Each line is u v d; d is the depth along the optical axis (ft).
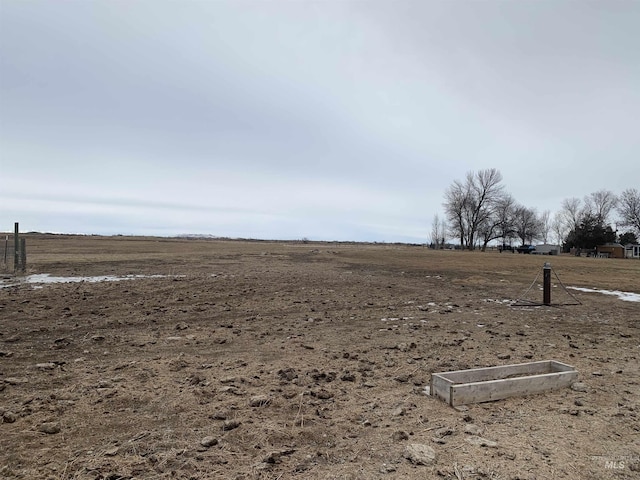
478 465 9.93
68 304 34.17
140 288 44.65
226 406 13.51
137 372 16.98
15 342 21.94
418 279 61.16
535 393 15.20
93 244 161.89
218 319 29.48
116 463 9.75
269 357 19.83
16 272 60.08
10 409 12.89
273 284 50.44
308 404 13.89
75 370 17.25
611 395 15.17
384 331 26.18
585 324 29.76
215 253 121.08
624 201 313.32
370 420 12.65
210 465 9.79
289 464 9.93
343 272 70.23
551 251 284.20
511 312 34.42
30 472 9.28
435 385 14.78
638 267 98.84
